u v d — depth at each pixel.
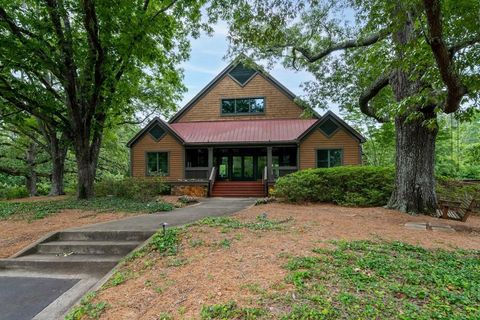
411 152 8.03
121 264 4.48
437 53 4.54
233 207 10.30
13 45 9.19
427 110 7.44
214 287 3.32
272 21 8.54
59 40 10.20
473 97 5.46
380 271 3.58
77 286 4.20
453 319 2.43
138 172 18.05
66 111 12.43
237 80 19.91
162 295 3.29
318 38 11.49
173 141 17.78
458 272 3.59
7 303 3.68
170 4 11.27
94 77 11.10
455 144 22.62
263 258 4.09
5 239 6.19
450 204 7.19
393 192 8.58
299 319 2.53
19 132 18.33
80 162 11.95
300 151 16.66
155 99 17.16
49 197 15.09
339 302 2.77
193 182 16.25
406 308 2.65
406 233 5.67
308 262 3.82
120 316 2.96
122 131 28.72
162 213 8.73
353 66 12.78
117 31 10.04
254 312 2.69
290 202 10.45
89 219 7.85
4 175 21.94
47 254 5.50
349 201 9.71
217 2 9.27
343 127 16.20
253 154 19.41
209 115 20.00
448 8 4.90
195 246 4.77
